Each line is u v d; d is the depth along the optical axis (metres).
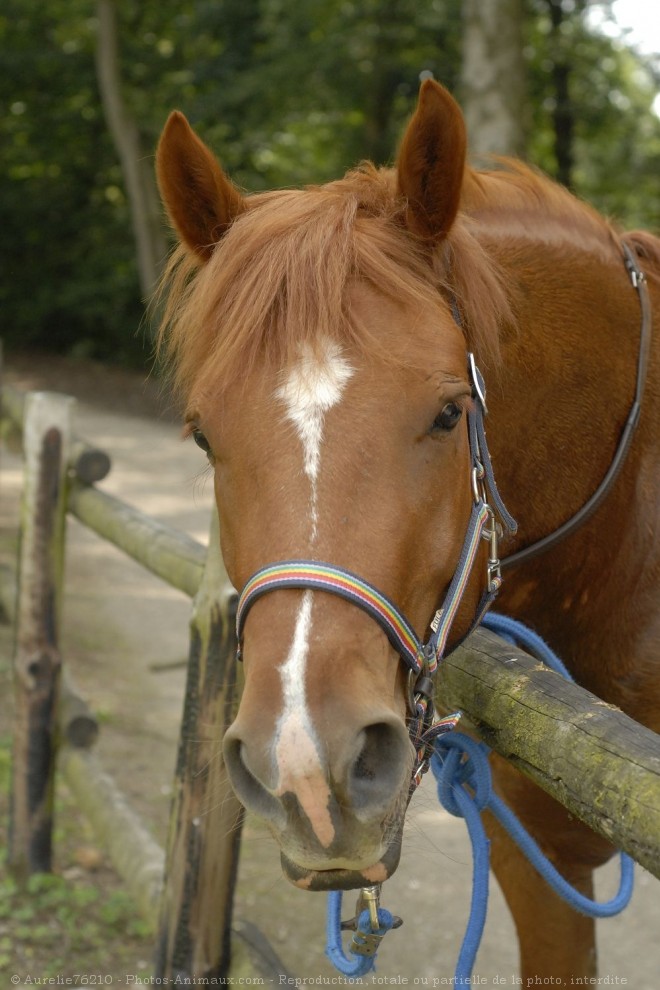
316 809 1.10
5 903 2.90
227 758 1.19
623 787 1.06
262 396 1.27
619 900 1.61
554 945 1.90
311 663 1.15
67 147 16.66
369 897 1.42
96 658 4.84
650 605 1.75
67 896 2.93
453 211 1.42
